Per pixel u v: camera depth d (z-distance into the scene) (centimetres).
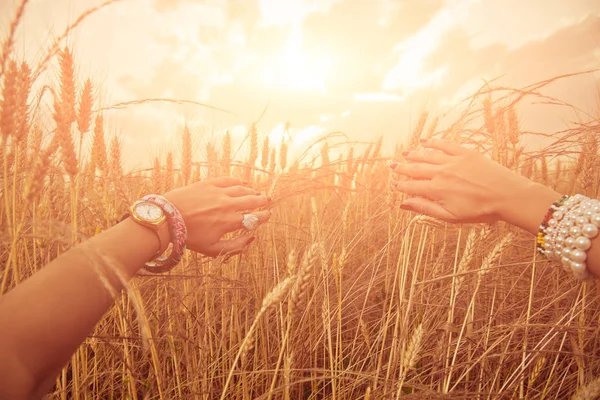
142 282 181
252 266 222
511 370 189
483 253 216
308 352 203
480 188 106
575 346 159
